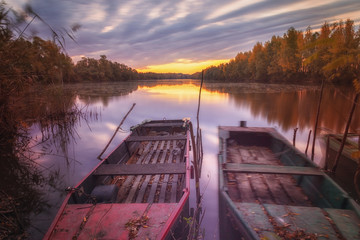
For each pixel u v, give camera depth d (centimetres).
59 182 622
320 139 830
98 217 349
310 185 421
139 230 321
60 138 1077
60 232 321
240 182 474
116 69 9044
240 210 326
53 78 1126
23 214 464
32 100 1069
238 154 637
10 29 755
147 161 691
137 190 506
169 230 331
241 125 824
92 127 1322
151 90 4603
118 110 1947
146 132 1025
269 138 703
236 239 289
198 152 630
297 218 308
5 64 796
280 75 5762
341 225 294
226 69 10000
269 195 427
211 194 482
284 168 456
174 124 1030
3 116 871
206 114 1800
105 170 496
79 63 7256
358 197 494
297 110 1938
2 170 697
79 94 3312
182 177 546
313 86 4372
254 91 3991
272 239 269
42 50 872
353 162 617
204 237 358
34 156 827
